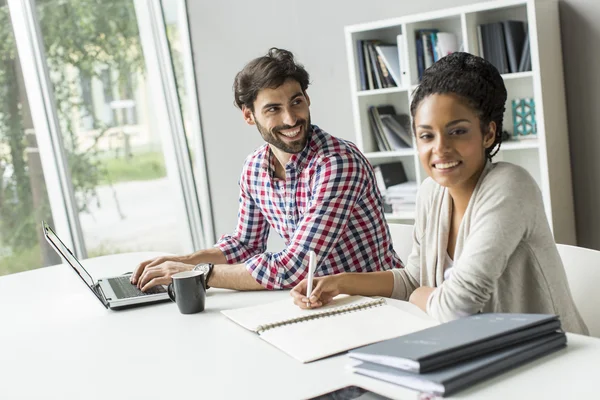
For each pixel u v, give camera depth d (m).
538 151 3.51
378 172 3.84
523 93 3.47
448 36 3.58
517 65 3.34
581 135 3.47
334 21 4.29
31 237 3.82
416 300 1.53
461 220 1.53
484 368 1.05
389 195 3.82
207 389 1.16
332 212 1.93
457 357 1.06
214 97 4.60
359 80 3.84
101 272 2.33
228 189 4.69
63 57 3.95
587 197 3.50
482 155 1.44
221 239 2.29
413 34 3.62
